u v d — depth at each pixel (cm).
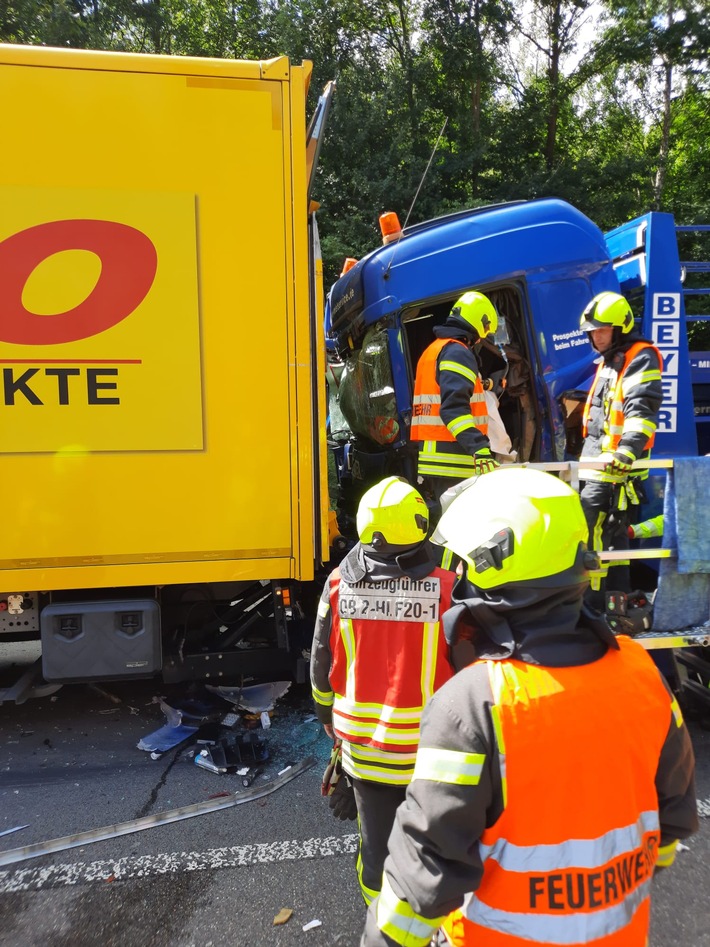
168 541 339
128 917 239
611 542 357
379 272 419
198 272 332
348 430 542
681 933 229
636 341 365
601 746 112
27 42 1319
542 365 406
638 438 343
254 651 384
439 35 1502
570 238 412
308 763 343
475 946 114
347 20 1547
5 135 314
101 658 347
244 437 341
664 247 417
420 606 185
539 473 133
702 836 280
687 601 345
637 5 1747
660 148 1989
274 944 227
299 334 342
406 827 114
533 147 1717
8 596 347
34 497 328
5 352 320
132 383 331
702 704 388
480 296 374
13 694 374
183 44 1571
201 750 353
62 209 320
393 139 1377
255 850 275
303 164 337
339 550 412
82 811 305
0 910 242
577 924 109
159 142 325
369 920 123
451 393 355
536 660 116
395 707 184
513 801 110
